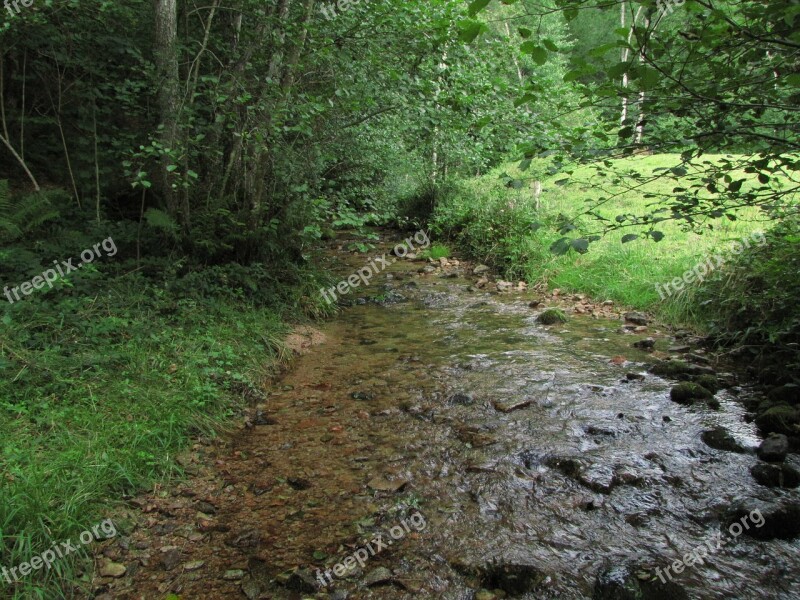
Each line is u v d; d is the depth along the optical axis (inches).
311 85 286.4
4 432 139.7
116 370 180.9
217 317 241.4
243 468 155.7
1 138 272.4
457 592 108.7
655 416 180.9
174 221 266.5
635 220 130.6
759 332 229.0
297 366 237.5
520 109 216.2
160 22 248.5
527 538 124.0
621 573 108.9
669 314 284.0
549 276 372.8
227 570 115.2
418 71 272.4
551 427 175.0
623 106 109.0
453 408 191.8
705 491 139.4
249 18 288.2
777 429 164.6
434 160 553.0
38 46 279.3
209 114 293.6
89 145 311.1
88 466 134.8
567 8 84.7
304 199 287.9
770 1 79.5
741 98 106.3
